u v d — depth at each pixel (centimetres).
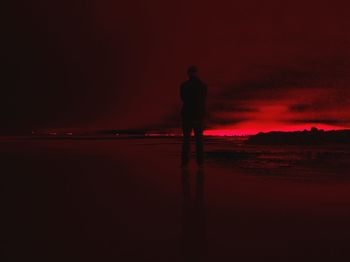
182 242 184
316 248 175
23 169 439
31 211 244
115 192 306
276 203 266
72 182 353
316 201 271
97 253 169
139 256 166
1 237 191
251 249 174
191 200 277
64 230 203
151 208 252
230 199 279
